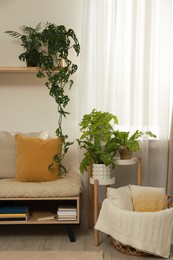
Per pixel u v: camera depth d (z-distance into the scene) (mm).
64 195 2852
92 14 3400
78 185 2957
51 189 2844
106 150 2969
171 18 3357
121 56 3383
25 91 3609
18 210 2912
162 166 3441
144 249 2488
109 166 2922
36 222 2896
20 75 3604
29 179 3082
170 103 3482
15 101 3617
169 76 3381
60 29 3283
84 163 2965
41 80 3605
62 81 3457
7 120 3631
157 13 3389
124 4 3365
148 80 3359
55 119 3615
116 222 2584
